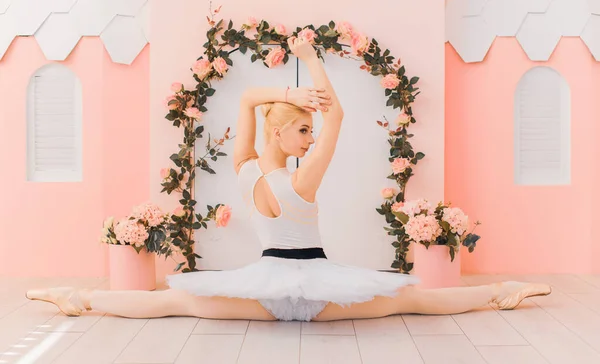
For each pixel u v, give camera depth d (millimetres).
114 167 4453
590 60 4480
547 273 4496
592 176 4496
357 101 4375
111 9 4434
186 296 3156
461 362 2529
